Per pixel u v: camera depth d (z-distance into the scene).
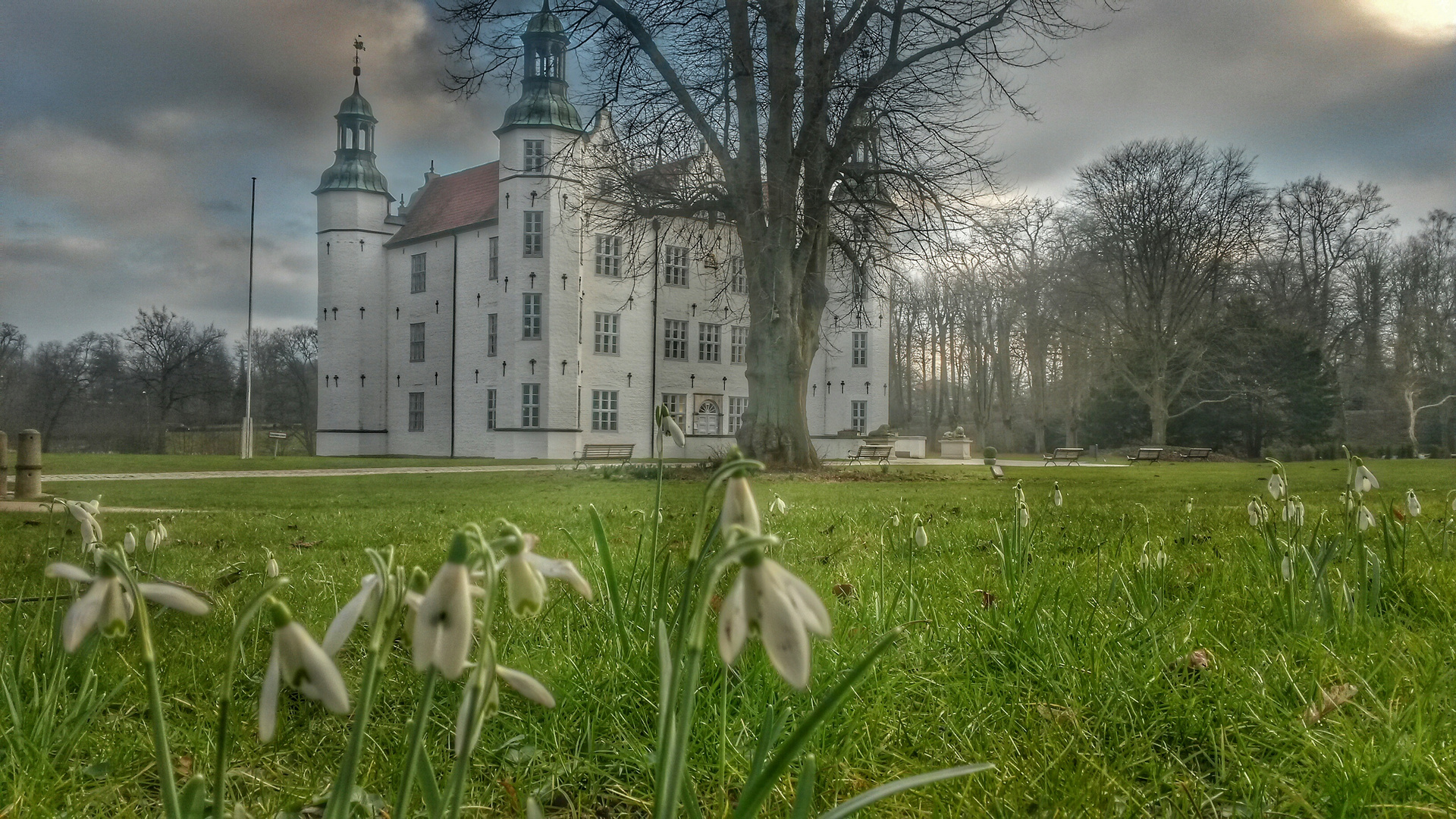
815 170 24.56
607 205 27.14
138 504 12.81
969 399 71.50
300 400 70.62
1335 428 41.66
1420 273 38.84
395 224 47.44
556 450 39.19
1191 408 44.31
